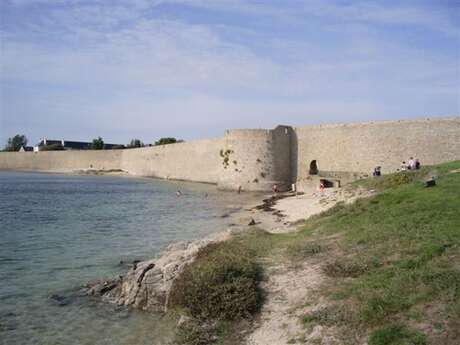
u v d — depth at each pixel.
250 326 10.56
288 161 57.62
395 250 12.41
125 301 14.00
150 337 11.40
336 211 22.56
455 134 41.94
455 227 13.07
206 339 10.21
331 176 49.16
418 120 44.47
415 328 8.20
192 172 83.06
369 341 8.26
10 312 13.54
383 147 47.12
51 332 12.03
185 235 26.69
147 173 101.06
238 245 16.22
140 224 31.39
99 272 18.22
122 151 113.56
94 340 11.43
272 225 27.22
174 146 89.50
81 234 27.44
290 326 9.90
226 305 11.20
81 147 160.88
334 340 8.76
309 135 55.72
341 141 51.59
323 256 13.88
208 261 13.24
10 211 40.00
